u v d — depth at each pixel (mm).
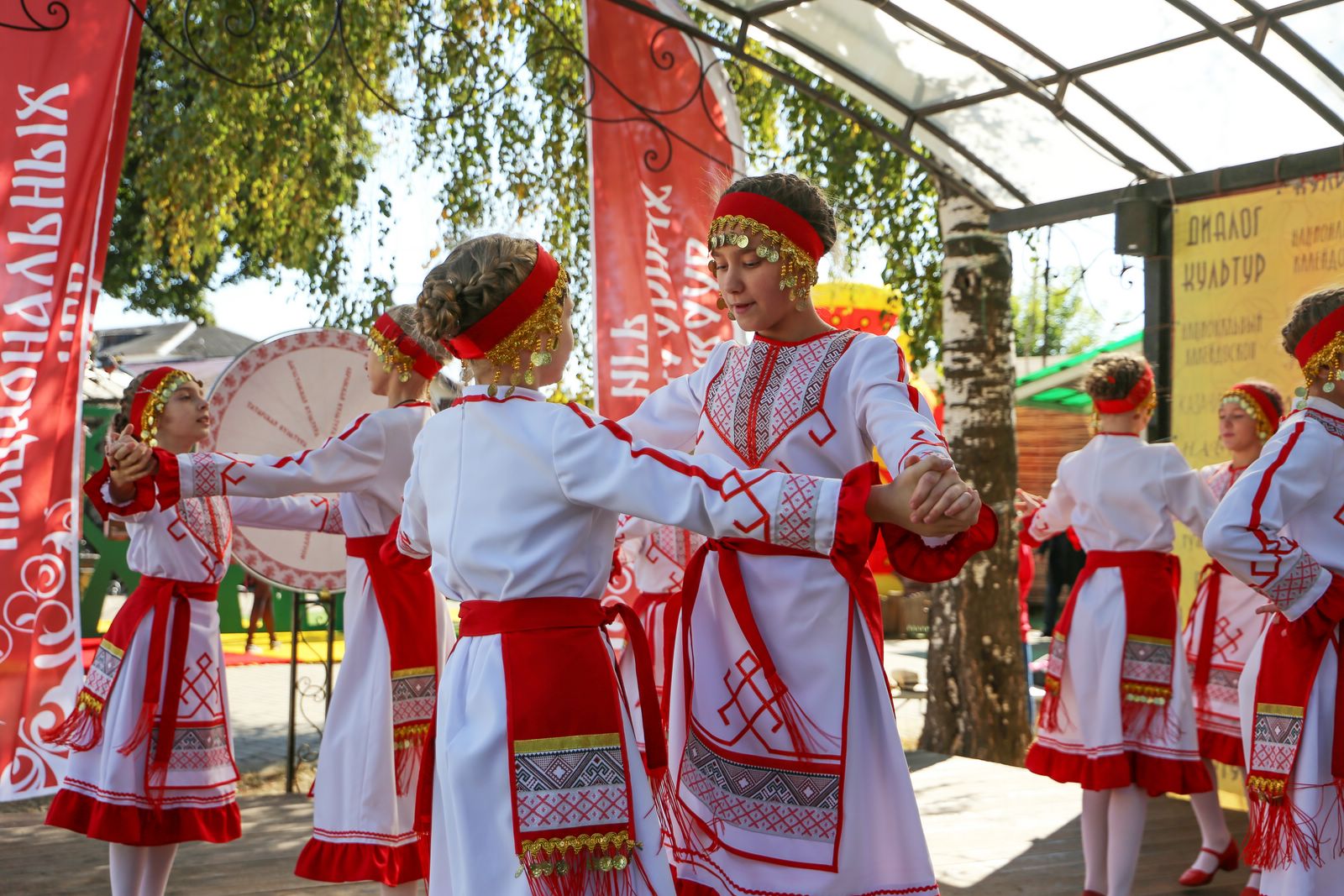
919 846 2199
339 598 10188
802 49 5484
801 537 1764
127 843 3178
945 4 4957
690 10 7668
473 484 1961
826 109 7422
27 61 4043
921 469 1704
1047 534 4297
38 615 4051
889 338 2311
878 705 2223
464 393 2045
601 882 1859
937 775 5699
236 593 10523
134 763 3207
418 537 2219
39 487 4051
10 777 3990
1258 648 2859
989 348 6223
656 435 2629
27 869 4074
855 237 7324
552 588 1917
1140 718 3781
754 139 8062
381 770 3211
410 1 7691
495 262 1976
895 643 11828
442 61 7793
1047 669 3977
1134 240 5383
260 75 7484
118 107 4289
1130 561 3891
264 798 5238
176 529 3291
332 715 3275
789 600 2234
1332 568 2701
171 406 3385
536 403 1966
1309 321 2750
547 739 1861
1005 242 6281
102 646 3318
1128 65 5039
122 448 2637
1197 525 3889
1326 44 4621
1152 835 4746
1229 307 5246
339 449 3045
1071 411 12445
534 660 1890
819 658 2219
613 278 5371
